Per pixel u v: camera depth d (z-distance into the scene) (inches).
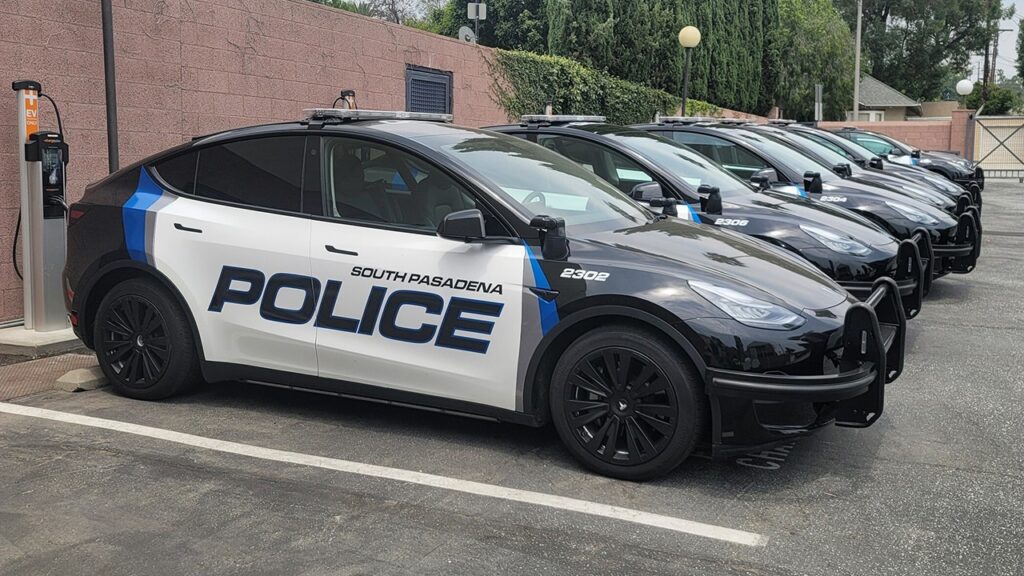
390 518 153.2
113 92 308.8
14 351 260.4
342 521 151.6
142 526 148.6
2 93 281.9
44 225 271.3
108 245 212.1
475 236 173.2
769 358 160.1
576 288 169.8
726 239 200.2
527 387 175.6
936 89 2721.5
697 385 163.6
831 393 160.4
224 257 200.4
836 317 171.0
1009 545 145.6
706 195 276.5
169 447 185.3
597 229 189.2
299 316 193.5
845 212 307.6
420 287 182.7
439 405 184.4
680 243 186.4
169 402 215.5
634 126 382.3
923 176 565.0
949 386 239.0
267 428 198.1
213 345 202.8
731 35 1246.9
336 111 203.6
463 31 692.1
